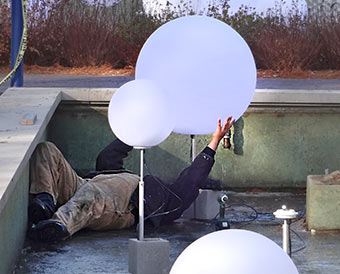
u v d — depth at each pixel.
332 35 14.59
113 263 5.71
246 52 6.73
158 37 6.70
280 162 9.57
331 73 14.09
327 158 9.61
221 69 6.47
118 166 8.09
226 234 3.10
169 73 6.50
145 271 5.25
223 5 15.73
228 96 6.56
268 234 6.91
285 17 15.00
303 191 9.56
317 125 9.56
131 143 5.26
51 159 7.09
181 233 6.87
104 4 14.88
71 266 5.61
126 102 5.13
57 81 11.27
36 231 6.23
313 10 15.00
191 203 6.95
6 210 5.05
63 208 6.51
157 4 15.59
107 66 14.33
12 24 9.53
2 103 8.22
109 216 6.76
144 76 6.68
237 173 9.54
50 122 9.40
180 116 6.64
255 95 9.31
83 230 6.89
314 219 6.92
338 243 6.48
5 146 5.81
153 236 6.72
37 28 14.34
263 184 9.57
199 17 6.74
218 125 6.64
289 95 9.34
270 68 14.48
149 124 5.12
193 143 7.50
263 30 14.84
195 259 3.03
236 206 8.41
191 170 6.87
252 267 2.97
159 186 6.90
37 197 6.77
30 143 5.95
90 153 9.47
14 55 9.51
